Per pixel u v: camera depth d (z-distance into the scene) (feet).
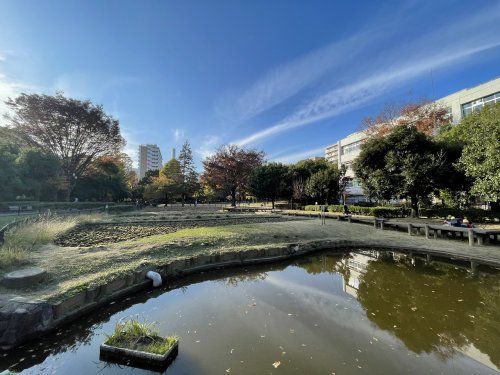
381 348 13.41
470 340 14.12
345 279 25.27
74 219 43.73
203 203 192.65
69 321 16.15
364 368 11.75
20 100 91.45
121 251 26.09
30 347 13.89
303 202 103.91
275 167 111.14
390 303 19.24
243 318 16.99
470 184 51.67
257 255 31.30
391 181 55.83
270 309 18.42
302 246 35.37
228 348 13.46
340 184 93.15
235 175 132.77
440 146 54.19
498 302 19.02
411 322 16.24
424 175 50.06
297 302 19.69
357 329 15.44
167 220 50.26
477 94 79.46
